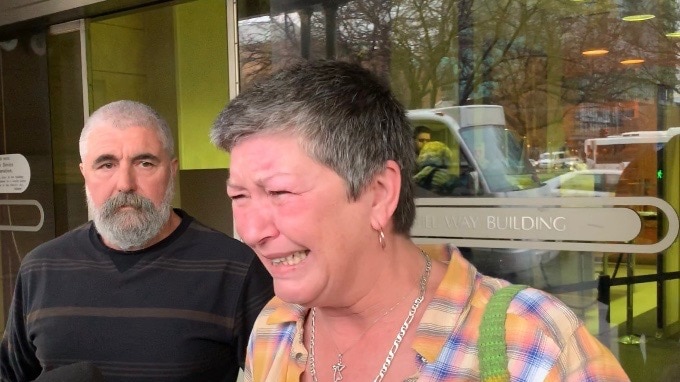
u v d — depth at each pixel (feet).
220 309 5.77
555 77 7.98
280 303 3.97
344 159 3.03
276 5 10.12
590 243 7.80
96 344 5.69
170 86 15.96
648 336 7.54
